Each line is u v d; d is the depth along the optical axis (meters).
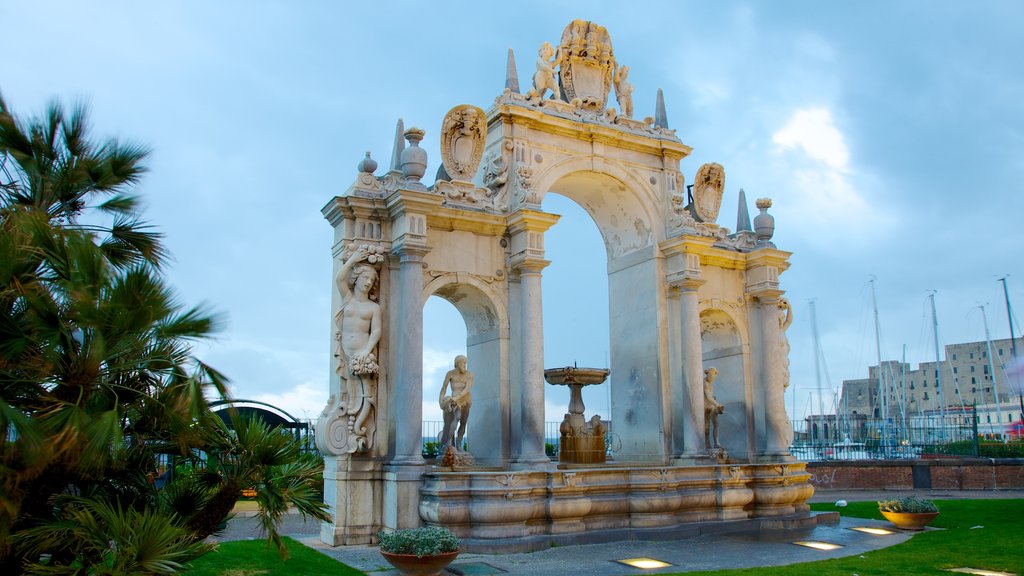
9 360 10.90
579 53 28.78
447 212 24.39
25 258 11.09
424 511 21.52
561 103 27.56
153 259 14.08
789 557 20.16
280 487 13.84
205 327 12.34
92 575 11.02
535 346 24.28
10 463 10.43
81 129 13.39
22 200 13.04
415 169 23.27
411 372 22.31
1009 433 64.31
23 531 10.88
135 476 13.27
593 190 29.47
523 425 23.88
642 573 18.12
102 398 11.59
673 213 28.53
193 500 14.00
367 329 22.88
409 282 22.69
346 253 23.06
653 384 27.92
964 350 88.31
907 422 70.50
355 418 22.53
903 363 73.81
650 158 29.16
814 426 79.81
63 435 10.41
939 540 22.27
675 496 24.53
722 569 18.38
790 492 27.08
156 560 11.02
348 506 22.02
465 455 24.09
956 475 40.28
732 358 30.69
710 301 29.61
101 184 13.41
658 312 28.06
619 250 30.28
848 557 19.66
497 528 21.58
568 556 20.53
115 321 11.20
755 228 31.05
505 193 25.91
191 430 12.53
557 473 22.88
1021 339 80.75
